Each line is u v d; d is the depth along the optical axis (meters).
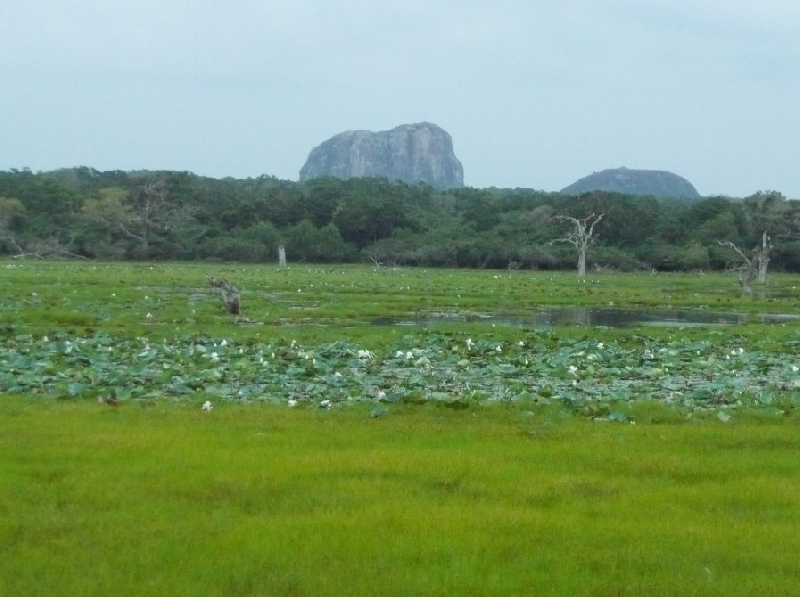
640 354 28.88
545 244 112.69
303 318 41.00
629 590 9.55
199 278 69.56
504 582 9.66
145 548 10.39
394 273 91.12
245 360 25.17
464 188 159.75
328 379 22.59
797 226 115.19
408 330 34.84
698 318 47.34
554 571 9.98
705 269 111.50
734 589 9.61
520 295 59.06
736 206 120.50
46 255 110.06
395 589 9.45
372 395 20.78
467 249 113.81
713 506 12.23
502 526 11.23
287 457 14.18
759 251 76.25
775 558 10.40
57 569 9.84
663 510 12.02
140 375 22.83
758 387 23.02
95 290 52.16
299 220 124.38
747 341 34.09
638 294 63.84
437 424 17.31
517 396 20.89
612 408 19.42
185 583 9.53
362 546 10.48
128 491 12.34
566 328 37.47
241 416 17.64
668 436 16.39
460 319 43.59
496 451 14.91
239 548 10.40
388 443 15.42
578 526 11.31
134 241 115.38
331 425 16.92
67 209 117.44
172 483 12.69
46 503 11.83
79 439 15.02
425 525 11.20
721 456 14.91
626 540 10.89
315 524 11.16
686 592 9.54
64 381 21.41
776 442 16.08
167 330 33.31
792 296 67.38
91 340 29.25
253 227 119.38
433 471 13.54
